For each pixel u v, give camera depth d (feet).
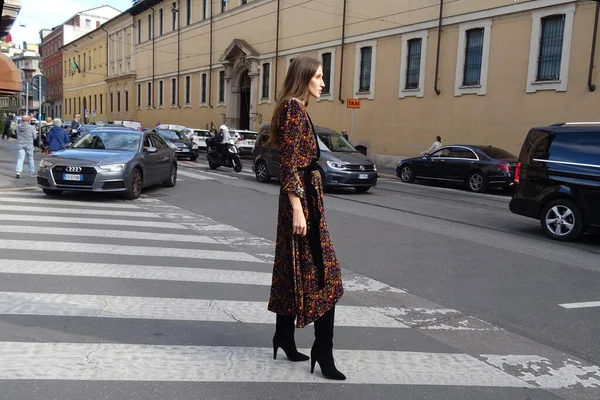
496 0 67.46
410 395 10.84
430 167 60.70
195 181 52.70
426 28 77.61
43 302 15.35
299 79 10.36
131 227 27.48
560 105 60.95
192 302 16.03
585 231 27.63
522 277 20.45
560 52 61.31
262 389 10.81
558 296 18.15
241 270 19.95
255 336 13.60
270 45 114.62
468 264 22.18
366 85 90.79
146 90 176.04
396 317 15.62
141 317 14.56
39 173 36.04
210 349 12.64
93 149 38.93
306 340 13.52
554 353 13.35
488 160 55.06
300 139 10.14
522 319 15.79
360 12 90.07
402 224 31.50
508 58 66.54
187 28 147.95
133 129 43.06
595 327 15.28
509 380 11.73
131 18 183.11
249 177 59.41
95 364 11.54
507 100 66.90
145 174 39.83
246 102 127.95
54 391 10.32
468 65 72.69
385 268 21.13
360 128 91.15
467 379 11.69
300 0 104.78
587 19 57.93
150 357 12.03
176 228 27.91
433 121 77.41
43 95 69.51
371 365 12.19
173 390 10.59
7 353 11.88
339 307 16.34
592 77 57.88
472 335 14.39
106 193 40.01
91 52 222.69
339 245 25.16
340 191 49.57
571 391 11.32
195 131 114.83
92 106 224.12
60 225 26.89
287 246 10.84
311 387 10.98
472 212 38.50
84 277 18.03
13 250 21.29
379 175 73.10
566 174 27.96
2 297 15.62
